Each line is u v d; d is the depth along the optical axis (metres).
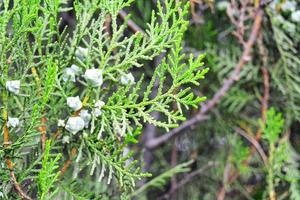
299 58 0.93
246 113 1.03
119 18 0.81
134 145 0.98
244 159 0.93
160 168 1.05
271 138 0.83
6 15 0.52
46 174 0.49
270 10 0.87
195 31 0.95
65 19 0.91
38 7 0.54
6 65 0.52
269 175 0.85
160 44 0.54
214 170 1.04
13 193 0.54
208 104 0.90
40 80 0.54
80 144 0.56
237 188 0.99
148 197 1.08
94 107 0.54
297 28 0.87
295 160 0.92
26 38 0.55
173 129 0.98
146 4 0.94
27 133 0.52
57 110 0.57
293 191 0.87
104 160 0.55
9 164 0.52
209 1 0.87
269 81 0.94
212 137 1.05
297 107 0.90
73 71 0.56
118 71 0.55
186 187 1.06
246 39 0.95
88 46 0.56
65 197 0.61
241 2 0.87
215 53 0.94
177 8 0.54
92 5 0.56
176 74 0.53
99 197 0.60
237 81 0.96
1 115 0.53
